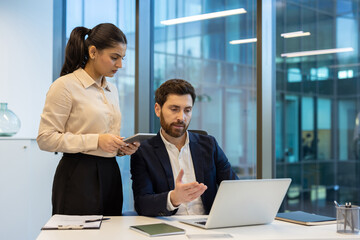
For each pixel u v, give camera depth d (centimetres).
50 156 378
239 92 341
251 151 336
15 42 407
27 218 353
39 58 422
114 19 411
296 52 348
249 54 331
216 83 356
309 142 370
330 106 386
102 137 195
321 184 387
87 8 434
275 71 301
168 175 203
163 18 383
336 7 379
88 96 208
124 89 400
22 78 410
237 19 336
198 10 361
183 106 200
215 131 360
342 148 401
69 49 211
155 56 388
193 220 178
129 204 395
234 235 153
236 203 161
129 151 198
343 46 387
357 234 156
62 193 206
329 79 381
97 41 205
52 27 434
